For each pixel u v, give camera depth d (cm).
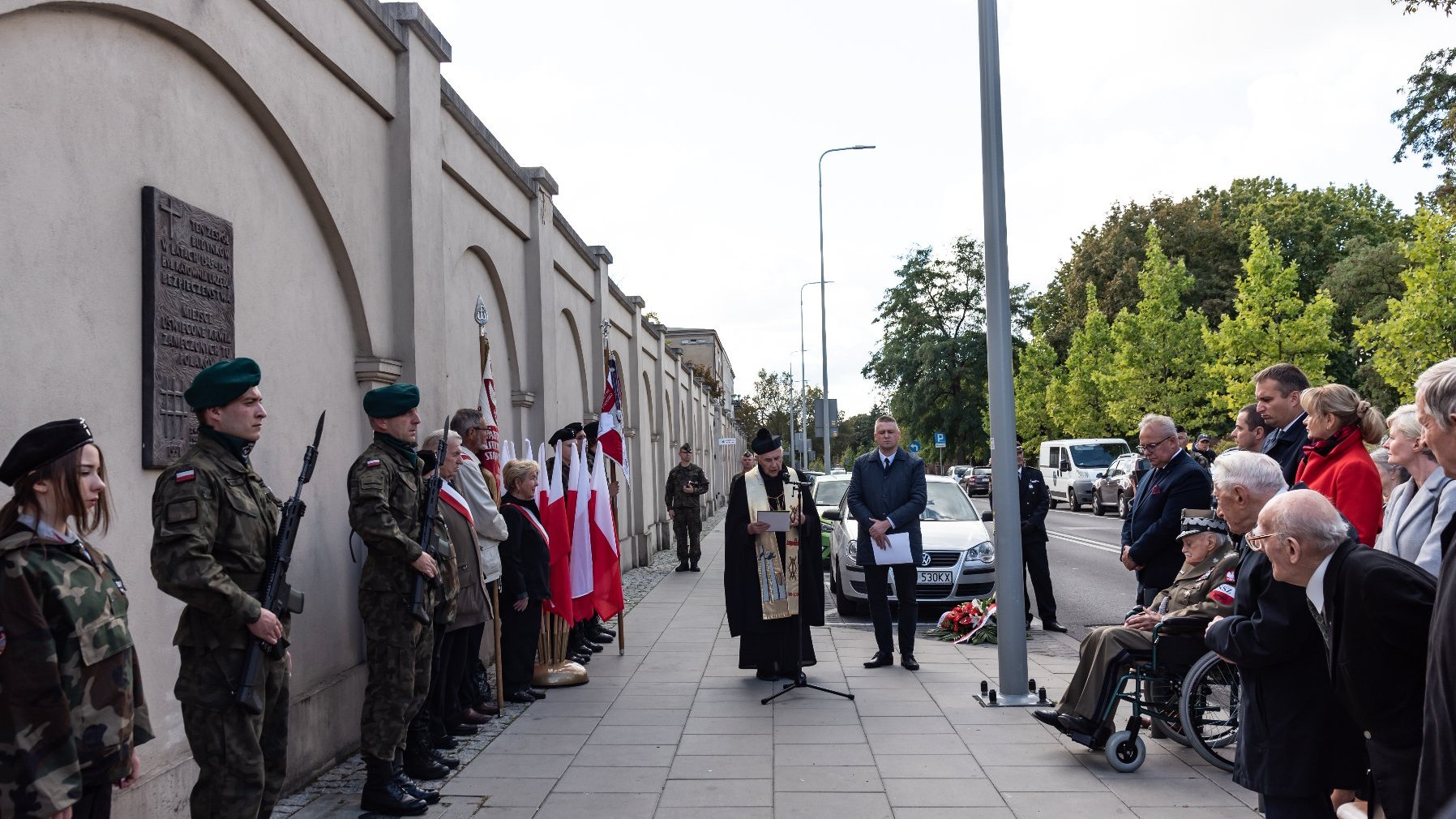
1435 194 2552
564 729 676
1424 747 245
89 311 400
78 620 306
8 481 308
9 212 361
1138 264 4766
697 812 510
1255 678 364
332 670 610
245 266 525
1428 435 270
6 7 352
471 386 898
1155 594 689
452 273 840
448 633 631
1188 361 3788
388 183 708
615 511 1063
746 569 807
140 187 435
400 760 561
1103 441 3506
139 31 438
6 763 286
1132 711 667
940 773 570
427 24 734
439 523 567
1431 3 2016
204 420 397
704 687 806
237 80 507
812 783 555
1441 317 2178
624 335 1759
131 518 422
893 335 5597
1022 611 742
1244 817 491
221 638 382
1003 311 746
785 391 10088
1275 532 334
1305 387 576
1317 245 4772
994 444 746
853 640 1034
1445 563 246
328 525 611
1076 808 507
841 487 1625
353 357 655
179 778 445
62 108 389
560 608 834
